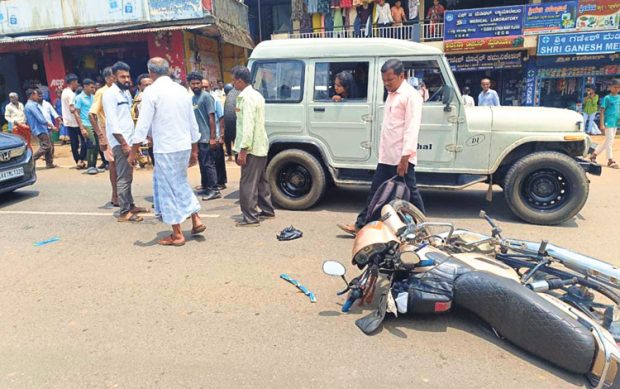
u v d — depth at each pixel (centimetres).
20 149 723
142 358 290
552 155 525
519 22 1397
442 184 571
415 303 314
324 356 288
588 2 1341
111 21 1405
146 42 1495
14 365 286
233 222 581
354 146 589
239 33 1625
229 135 745
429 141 561
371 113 573
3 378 273
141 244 505
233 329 323
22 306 365
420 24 1527
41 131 1017
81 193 776
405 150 433
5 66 1680
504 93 1552
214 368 278
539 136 534
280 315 342
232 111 730
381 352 291
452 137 554
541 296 287
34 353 299
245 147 525
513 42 1406
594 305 304
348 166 597
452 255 341
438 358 284
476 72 1567
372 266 324
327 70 587
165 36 1412
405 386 257
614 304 329
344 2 1575
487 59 1484
